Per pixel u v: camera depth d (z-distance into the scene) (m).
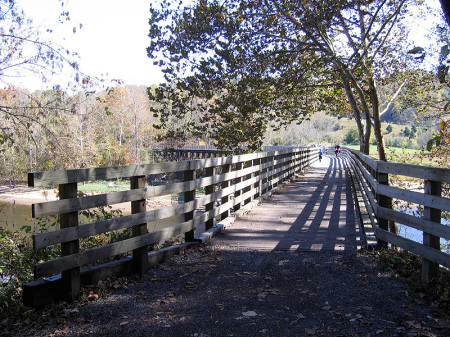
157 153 58.97
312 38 12.56
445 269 4.37
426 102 14.07
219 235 6.93
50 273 3.55
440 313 3.45
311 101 18.41
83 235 3.89
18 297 4.30
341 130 125.12
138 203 4.73
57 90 8.82
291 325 3.34
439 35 12.52
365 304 3.75
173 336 3.16
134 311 3.67
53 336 3.15
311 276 4.69
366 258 5.27
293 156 18.16
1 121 8.91
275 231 7.22
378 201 5.44
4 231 6.98
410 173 4.52
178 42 11.62
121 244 4.41
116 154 54.78
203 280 4.61
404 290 4.07
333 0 12.19
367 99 19.59
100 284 4.22
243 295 4.11
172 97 12.12
